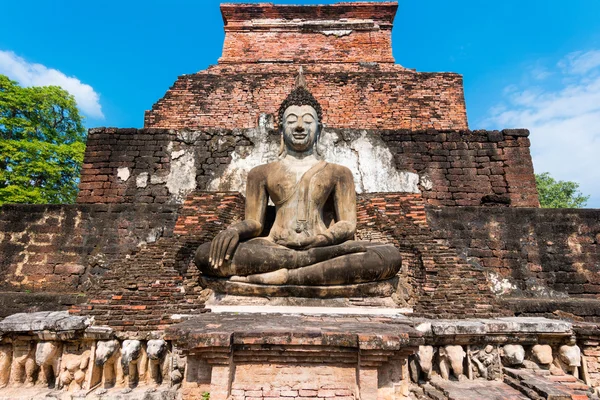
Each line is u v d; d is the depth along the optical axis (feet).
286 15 47.67
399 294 20.76
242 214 27.32
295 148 20.76
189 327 12.08
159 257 21.12
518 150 30.63
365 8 47.32
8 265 25.46
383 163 30.48
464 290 19.25
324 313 15.92
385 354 11.18
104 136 30.96
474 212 26.50
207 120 41.34
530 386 14.06
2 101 50.52
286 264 17.11
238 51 46.93
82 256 25.94
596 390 16.01
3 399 15.29
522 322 16.56
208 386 12.06
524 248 25.45
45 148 50.52
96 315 17.06
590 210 26.05
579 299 23.75
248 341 11.30
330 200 20.57
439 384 15.34
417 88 41.93
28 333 16.14
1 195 47.34
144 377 16.60
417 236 22.82
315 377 11.73
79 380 15.97
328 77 42.39
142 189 29.94
